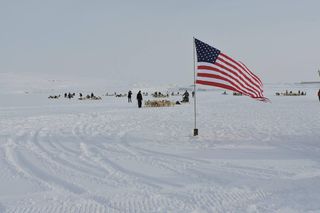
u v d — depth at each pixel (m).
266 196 5.00
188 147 9.01
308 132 11.33
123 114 19.81
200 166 6.88
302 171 6.35
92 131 12.23
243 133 11.40
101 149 8.79
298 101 33.12
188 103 32.84
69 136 11.02
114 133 11.67
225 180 5.86
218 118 16.81
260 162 7.15
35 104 33.41
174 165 7.00
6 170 6.68
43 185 5.68
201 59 9.95
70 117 17.95
